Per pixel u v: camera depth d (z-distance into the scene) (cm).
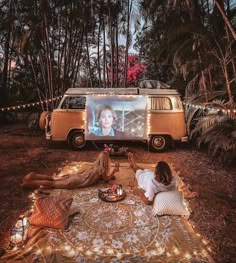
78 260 282
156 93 727
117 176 525
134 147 785
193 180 530
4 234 336
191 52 688
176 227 344
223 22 665
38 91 1039
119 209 388
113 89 743
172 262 280
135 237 323
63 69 1066
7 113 1202
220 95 705
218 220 376
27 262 279
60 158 667
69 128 733
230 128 642
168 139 735
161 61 941
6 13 1084
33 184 456
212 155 664
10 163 621
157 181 396
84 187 468
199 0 756
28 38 874
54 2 963
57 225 335
